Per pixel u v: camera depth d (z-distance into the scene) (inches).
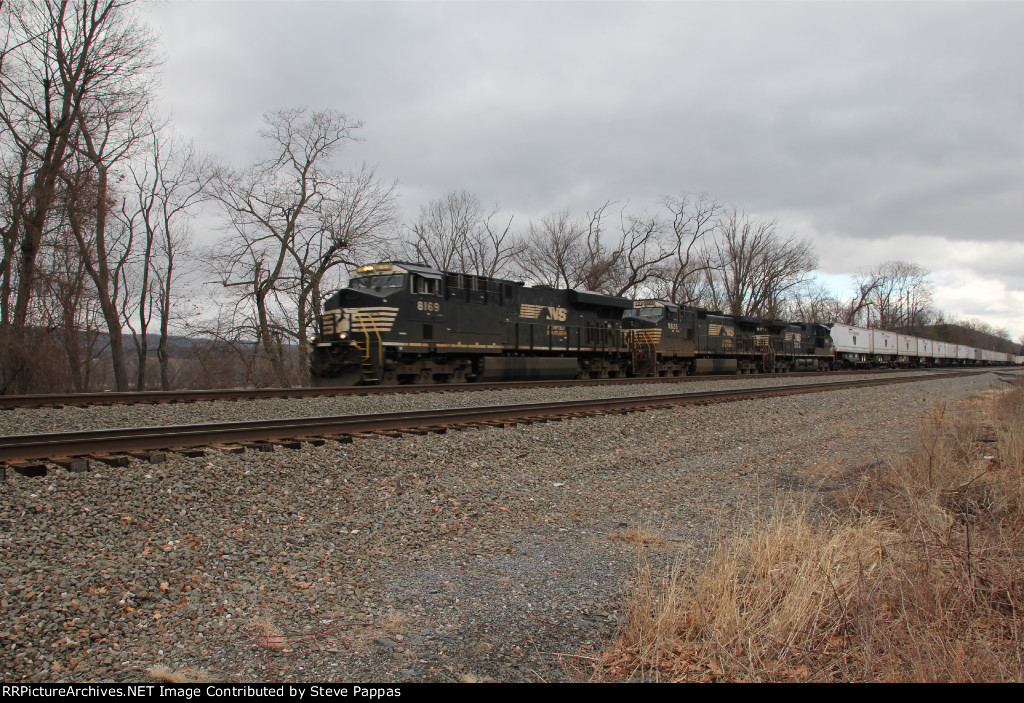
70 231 954.1
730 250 2241.6
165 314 1341.0
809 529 203.8
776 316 2674.7
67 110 925.8
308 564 184.9
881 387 944.9
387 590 174.2
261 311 1323.8
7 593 145.2
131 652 135.3
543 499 273.4
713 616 152.0
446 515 239.3
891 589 158.9
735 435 457.4
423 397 592.4
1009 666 130.6
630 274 1991.9
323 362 768.3
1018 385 805.2
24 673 123.5
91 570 161.5
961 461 326.0
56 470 233.5
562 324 994.1
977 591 158.4
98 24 947.3
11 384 863.1
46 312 919.7
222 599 159.8
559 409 491.2
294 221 1326.3
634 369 1133.7
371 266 778.8
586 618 161.2
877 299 3796.8
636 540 223.0
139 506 204.1
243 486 235.8
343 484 257.3
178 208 1305.4
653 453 378.9
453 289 808.3
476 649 143.7
